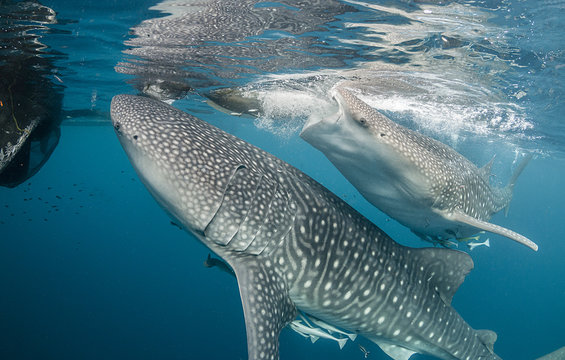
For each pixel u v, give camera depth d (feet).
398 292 13.88
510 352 94.07
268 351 9.98
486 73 28.68
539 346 99.04
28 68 30.78
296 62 28.73
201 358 79.25
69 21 21.71
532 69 27.30
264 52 26.68
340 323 13.69
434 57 26.16
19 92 24.38
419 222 16.63
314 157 166.50
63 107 57.98
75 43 26.14
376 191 15.43
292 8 19.20
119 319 101.86
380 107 40.24
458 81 30.83
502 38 22.75
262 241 11.25
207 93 39.78
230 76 33.53
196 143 11.47
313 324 13.73
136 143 11.01
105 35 24.39
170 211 11.49
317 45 24.86
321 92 35.88
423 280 14.61
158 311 110.22
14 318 100.32
